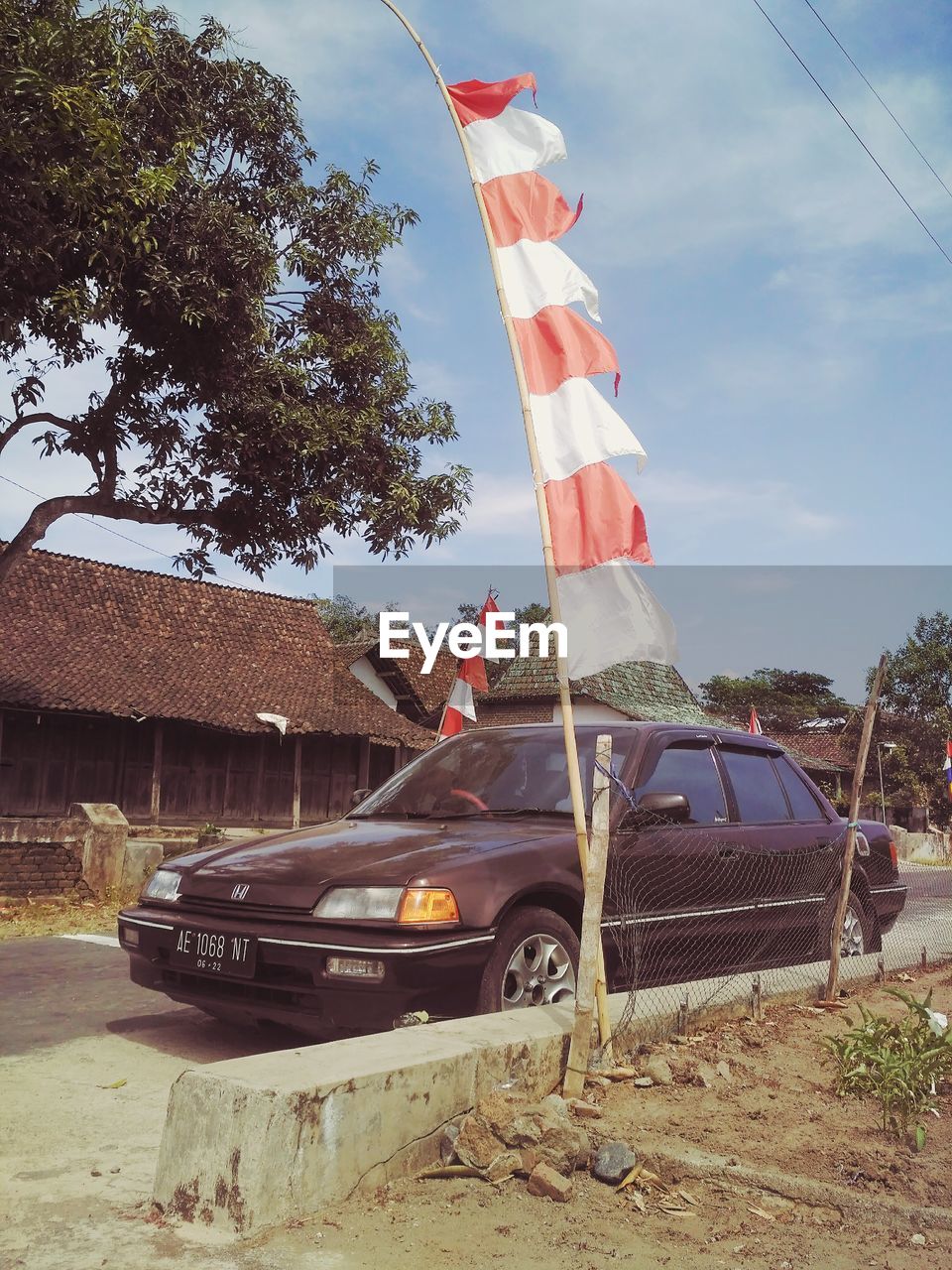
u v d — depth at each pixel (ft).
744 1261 9.24
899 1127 11.93
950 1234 9.75
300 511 42.14
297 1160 9.85
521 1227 9.78
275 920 14.60
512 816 17.83
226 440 40.52
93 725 66.74
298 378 42.09
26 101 31.09
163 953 15.74
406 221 45.70
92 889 39.19
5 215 31.96
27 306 34.45
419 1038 12.07
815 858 20.48
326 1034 14.51
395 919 13.82
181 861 17.04
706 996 16.20
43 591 70.95
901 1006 18.48
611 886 16.33
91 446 41.98
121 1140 12.32
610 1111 12.35
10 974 23.24
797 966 19.06
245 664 76.95
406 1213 10.00
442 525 44.68
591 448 14.66
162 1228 9.73
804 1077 14.02
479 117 15.70
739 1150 11.25
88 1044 16.83
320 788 79.05
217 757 72.84
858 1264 9.23
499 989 14.47
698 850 17.98
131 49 39.06
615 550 14.46
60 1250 9.27
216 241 37.83
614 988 16.40
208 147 41.60
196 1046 16.72
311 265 43.80
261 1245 9.34
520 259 15.24
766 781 21.25
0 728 62.34
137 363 41.06
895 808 114.52
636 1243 9.53
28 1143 12.15
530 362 14.98
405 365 46.29
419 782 19.63
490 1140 10.88
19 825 37.81
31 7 33.58
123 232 34.71
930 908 33.91
